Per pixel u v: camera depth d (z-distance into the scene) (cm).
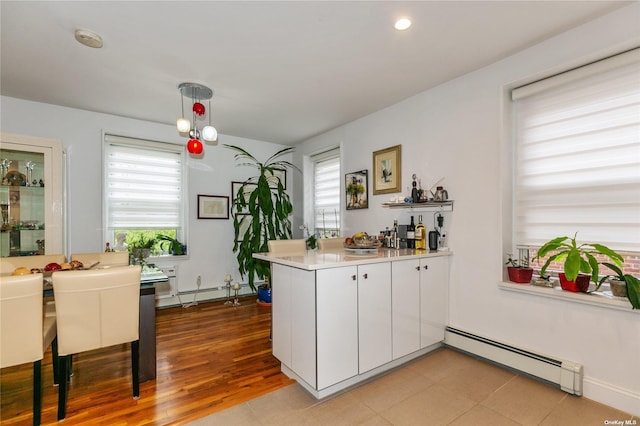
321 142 441
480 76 248
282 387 208
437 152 281
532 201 229
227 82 271
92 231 346
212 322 342
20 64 237
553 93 218
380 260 216
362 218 368
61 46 212
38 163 296
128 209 381
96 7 172
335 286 194
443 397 193
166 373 228
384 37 204
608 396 181
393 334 226
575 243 191
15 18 181
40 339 170
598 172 197
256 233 411
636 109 182
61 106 328
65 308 175
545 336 210
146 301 219
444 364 237
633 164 183
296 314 206
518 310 224
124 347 279
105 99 309
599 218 197
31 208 296
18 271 204
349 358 201
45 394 201
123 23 187
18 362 164
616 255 174
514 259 236
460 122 262
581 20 188
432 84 277
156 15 179
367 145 360
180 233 419
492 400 189
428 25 192
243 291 461
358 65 242
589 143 201
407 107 309
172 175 412
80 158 339
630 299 167
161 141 393
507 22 189
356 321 204
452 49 220
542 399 189
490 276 240
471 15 182
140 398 195
